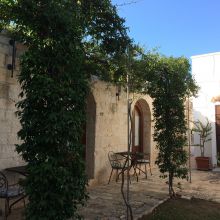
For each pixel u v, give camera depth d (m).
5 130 6.21
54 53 3.90
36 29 4.08
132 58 6.64
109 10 6.31
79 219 4.14
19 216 5.86
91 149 8.97
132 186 8.91
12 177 6.27
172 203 7.25
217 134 13.24
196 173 12.00
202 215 6.58
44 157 3.79
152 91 7.79
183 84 8.08
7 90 6.25
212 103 13.36
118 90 9.98
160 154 7.82
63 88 3.81
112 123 9.78
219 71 13.31
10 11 4.82
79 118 3.96
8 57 6.28
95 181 8.95
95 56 7.04
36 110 3.85
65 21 3.97
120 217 6.00
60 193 3.79
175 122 7.72
